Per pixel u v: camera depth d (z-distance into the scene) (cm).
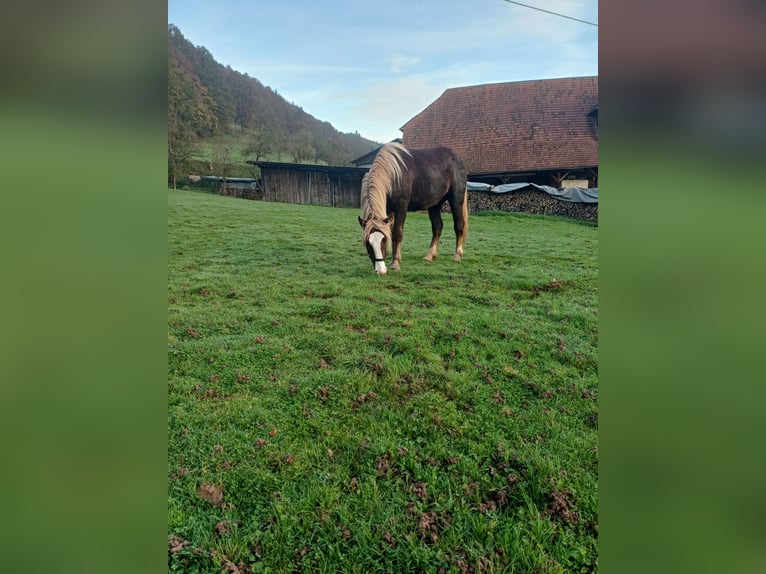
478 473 219
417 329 340
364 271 433
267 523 197
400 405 266
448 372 294
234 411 259
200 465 224
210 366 294
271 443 238
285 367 297
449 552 185
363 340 328
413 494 209
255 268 414
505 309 369
